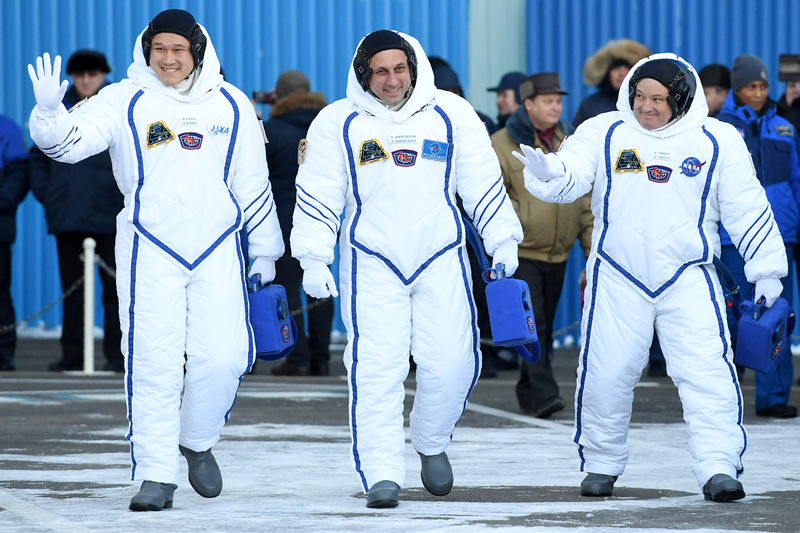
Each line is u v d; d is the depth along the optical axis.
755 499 13.80
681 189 13.83
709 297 13.88
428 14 38.78
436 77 23.69
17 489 14.41
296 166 28.22
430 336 13.40
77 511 13.02
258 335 13.68
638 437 19.20
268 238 13.80
